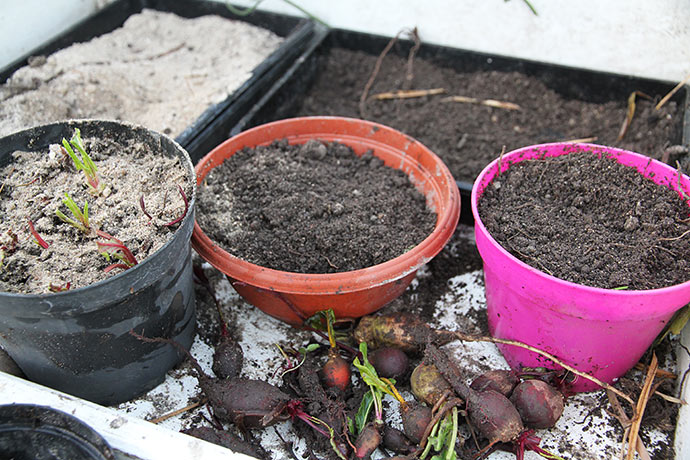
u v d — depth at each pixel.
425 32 0.95
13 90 0.83
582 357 0.59
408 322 0.63
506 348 0.65
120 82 0.87
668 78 0.85
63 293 0.49
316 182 0.71
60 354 0.55
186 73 0.91
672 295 0.52
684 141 0.74
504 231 0.60
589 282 0.56
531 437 0.56
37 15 0.91
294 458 0.58
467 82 0.94
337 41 1.00
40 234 0.57
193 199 0.56
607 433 0.60
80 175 0.62
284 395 0.58
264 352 0.67
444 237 0.63
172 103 0.86
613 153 0.64
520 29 0.89
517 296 0.58
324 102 0.95
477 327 0.69
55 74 0.87
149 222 0.58
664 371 0.63
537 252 0.58
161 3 1.06
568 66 0.89
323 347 0.66
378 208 0.68
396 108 0.92
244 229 0.66
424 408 0.57
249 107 0.85
